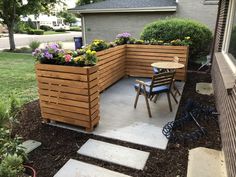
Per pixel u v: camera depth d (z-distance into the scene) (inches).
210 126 131.3
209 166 95.5
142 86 150.9
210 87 207.9
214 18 379.2
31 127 132.0
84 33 470.3
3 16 482.6
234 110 90.5
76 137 121.1
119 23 436.1
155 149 109.3
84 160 102.2
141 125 133.3
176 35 281.6
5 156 82.0
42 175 92.4
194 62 301.9
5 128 106.0
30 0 500.1
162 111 153.9
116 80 226.5
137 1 452.8
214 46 274.2
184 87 211.2
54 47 126.3
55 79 123.8
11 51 496.7
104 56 191.6
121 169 96.1
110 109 157.9
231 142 87.8
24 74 265.7
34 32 1101.7
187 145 112.2
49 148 111.0
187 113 139.3
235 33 156.6
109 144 113.7
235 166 75.7
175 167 96.3
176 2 395.5
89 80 116.4
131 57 242.1
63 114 129.3
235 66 134.9
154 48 229.6
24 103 169.8
